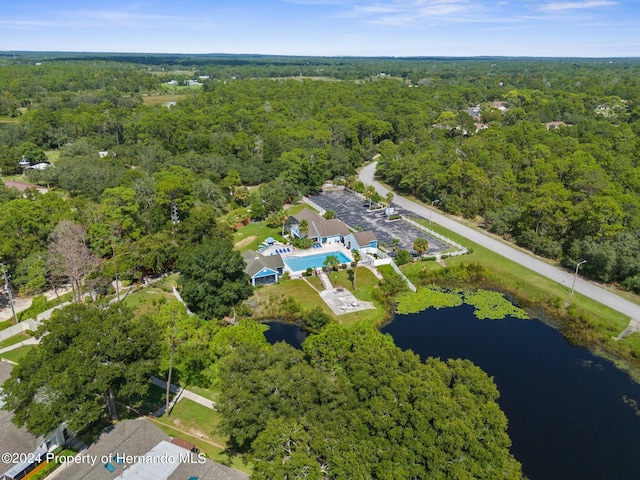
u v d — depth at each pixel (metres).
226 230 77.44
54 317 35.69
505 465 30.19
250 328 47.59
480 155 115.69
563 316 62.19
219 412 34.84
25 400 32.72
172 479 30.67
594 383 48.44
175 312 46.53
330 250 82.06
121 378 35.66
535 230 83.50
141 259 68.56
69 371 32.66
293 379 33.91
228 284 59.94
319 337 41.56
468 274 73.31
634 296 66.12
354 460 28.86
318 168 117.12
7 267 63.84
